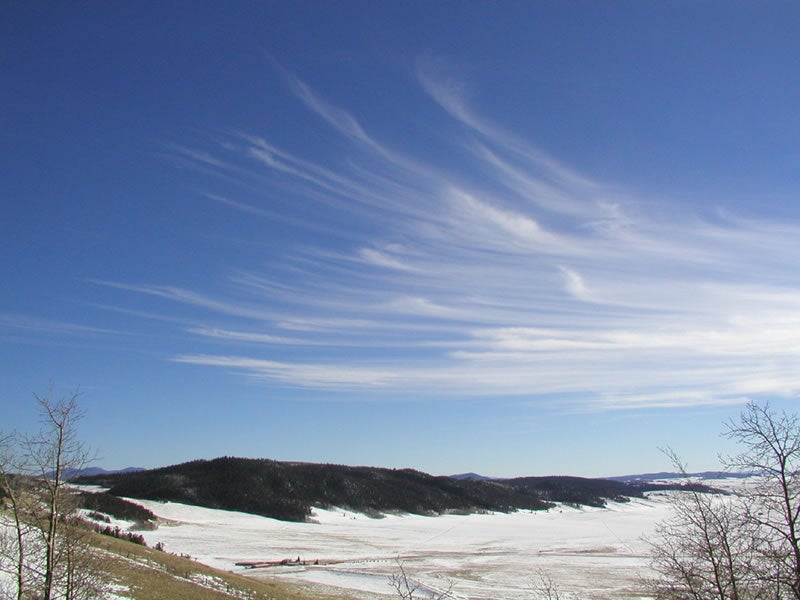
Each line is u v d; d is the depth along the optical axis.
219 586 40.25
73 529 19.11
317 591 52.34
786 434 10.17
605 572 66.00
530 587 55.62
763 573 10.12
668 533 11.68
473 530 132.38
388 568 68.75
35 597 18.92
